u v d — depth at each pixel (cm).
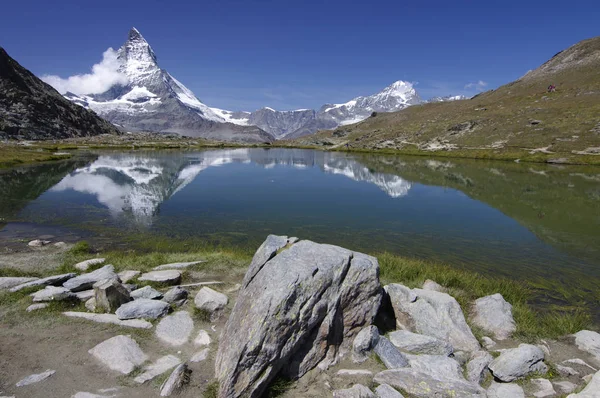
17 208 3064
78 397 754
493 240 2495
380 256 1897
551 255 2183
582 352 1012
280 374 815
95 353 904
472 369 889
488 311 1213
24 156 7112
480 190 4700
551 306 1484
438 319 1072
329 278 909
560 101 13050
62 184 4472
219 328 1070
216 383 789
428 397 774
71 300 1184
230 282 1466
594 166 7194
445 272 1691
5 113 14225
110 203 3450
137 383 807
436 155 10862
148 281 1405
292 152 13750
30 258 1750
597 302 1529
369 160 9744
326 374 839
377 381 823
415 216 3244
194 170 6731
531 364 868
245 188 4744
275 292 828
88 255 1852
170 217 2978
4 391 757
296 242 1073
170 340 996
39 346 933
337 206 3659
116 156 9281
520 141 10075
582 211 3441
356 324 938
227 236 2448
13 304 1151
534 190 4662
